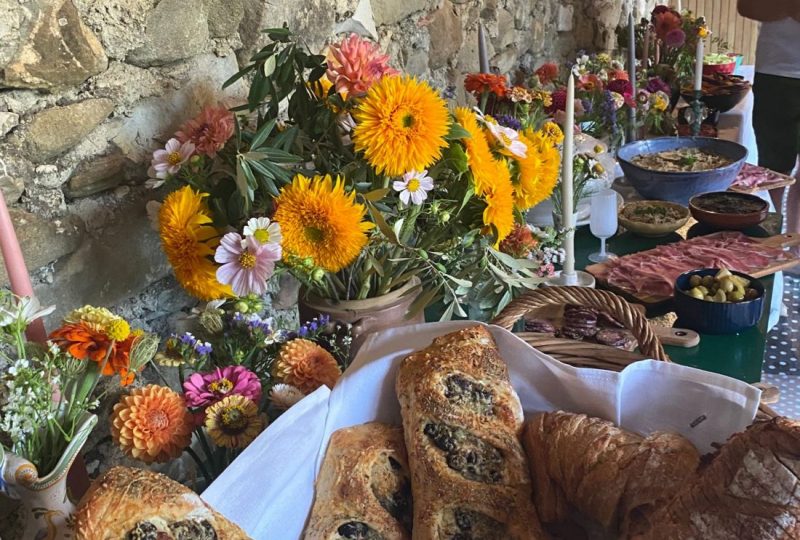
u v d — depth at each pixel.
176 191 0.91
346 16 1.44
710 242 1.53
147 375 1.07
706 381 0.77
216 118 0.97
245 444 0.75
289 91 1.01
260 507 0.71
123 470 0.63
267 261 0.83
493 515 0.76
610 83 2.03
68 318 0.71
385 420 0.84
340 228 0.83
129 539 0.60
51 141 0.90
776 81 2.71
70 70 0.90
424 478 0.77
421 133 0.86
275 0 1.21
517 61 2.43
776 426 0.61
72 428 0.66
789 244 1.51
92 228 0.99
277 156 0.90
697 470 0.71
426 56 1.86
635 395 0.81
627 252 1.58
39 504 0.63
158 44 1.02
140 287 1.06
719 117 2.47
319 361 0.84
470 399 0.79
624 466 0.73
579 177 1.52
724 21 4.50
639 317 0.87
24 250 0.88
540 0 2.49
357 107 0.90
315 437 0.77
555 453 0.77
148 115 1.05
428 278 1.04
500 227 0.95
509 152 1.01
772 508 0.60
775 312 1.56
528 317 1.25
